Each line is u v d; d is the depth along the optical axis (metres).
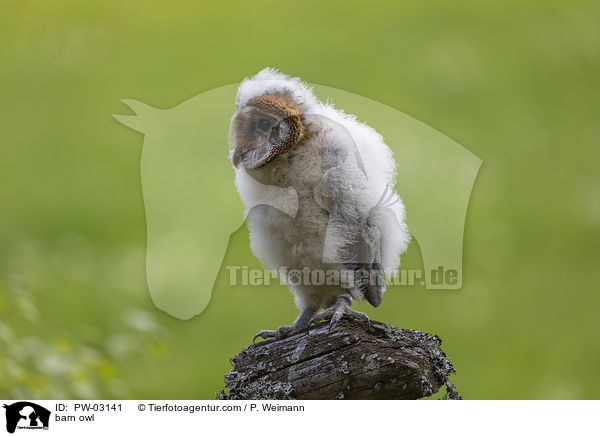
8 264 14.81
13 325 9.58
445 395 5.77
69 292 14.68
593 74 22.64
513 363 13.12
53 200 18.80
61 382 7.61
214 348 12.21
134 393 11.42
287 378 5.30
